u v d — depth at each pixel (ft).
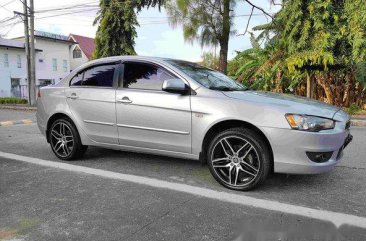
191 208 11.69
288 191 13.35
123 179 14.96
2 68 117.29
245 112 12.92
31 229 10.25
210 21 48.29
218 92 13.98
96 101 16.69
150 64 15.74
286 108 12.54
